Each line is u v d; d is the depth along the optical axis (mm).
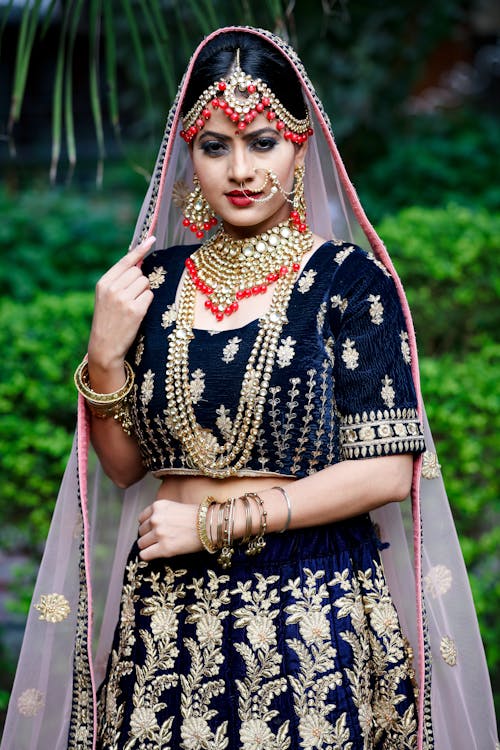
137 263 2084
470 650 2113
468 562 3646
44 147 8359
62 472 3717
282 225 2021
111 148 8188
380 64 6617
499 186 6980
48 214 6777
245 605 1847
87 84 8461
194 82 1948
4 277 6242
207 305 2006
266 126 1924
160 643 1882
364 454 1869
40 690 2139
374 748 1908
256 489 1924
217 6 5355
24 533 3861
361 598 1926
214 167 1946
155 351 1980
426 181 6922
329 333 1909
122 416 2057
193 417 1915
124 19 5902
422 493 2125
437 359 4273
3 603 4508
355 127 6848
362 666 1859
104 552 2264
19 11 7539
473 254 4195
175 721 1845
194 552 1897
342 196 2135
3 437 3740
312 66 6496
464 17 7387
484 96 8922
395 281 2029
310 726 1794
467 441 3703
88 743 1962
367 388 1878
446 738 2088
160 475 2027
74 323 3955
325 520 1871
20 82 2689
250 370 1887
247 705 1808
